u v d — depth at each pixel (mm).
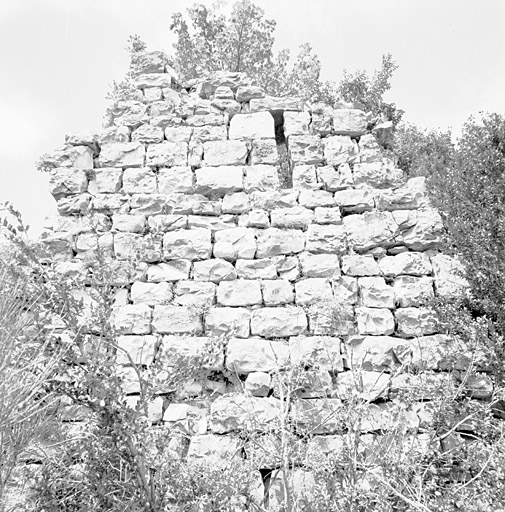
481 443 4004
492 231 5137
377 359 4586
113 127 5633
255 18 11180
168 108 5742
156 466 3404
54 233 5117
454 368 4492
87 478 3166
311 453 3949
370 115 5883
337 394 4426
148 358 4512
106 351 3518
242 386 4336
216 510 3260
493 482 3490
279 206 5227
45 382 3104
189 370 3572
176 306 4766
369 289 4859
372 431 4281
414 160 11672
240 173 5367
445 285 4887
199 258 4988
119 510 2984
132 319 4691
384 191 5316
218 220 5160
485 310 4719
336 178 5371
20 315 3275
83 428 3709
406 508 3396
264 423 4125
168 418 4344
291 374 4340
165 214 5215
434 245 5094
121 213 5219
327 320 4691
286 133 5699
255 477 3943
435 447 3932
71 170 5438
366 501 3451
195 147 5516
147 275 4938
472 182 5848
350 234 5094
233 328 4641
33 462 3770
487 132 6520
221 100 5793
